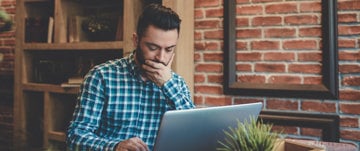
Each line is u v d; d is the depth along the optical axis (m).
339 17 2.23
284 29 2.38
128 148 1.12
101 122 1.51
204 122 1.03
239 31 2.53
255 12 2.47
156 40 1.36
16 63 3.11
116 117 1.50
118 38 2.66
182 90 1.63
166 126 0.95
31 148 0.83
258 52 2.46
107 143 1.22
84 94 1.47
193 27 2.66
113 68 1.53
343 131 2.24
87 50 3.05
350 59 2.21
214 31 2.60
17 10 3.12
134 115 1.52
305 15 2.32
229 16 2.50
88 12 3.13
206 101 2.64
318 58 2.29
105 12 3.06
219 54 2.59
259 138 0.84
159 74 1.42
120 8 2.99
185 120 0.98
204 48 2.64
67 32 2.91
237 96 2.53
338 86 2.24
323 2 2.24
